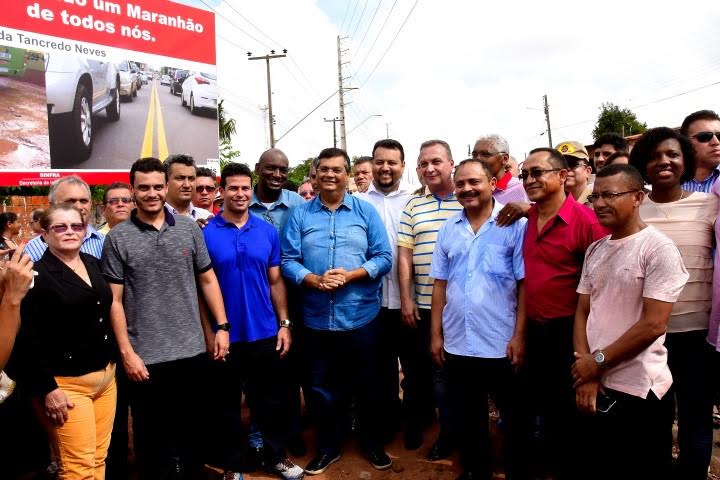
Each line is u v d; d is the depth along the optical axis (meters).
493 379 3.13
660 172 2.94
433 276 3.37
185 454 3.23
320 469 3.60
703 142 3.60
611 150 4.54
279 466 3.53
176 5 9.49
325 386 3.66
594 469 2.62
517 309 3.12
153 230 3.01
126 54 8.74
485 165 3.16
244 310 3.39
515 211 3.09
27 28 7.42
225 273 3.37
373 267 3.53
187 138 9.81
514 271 3.10
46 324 2.54
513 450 3.15
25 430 3.52
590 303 2.60
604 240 2.57
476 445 3.22
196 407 3.27
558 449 3.06
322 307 3.55
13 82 7.28
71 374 2.61
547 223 2.87
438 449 3.76
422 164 3.78
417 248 3.81
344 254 3.52
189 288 3.09
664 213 3.00
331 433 3.67
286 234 3.68
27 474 3.55
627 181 2.37
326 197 3.61
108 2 8.45
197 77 9.90
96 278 2.74
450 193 3.81
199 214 4.72
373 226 3.66
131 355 2.90
